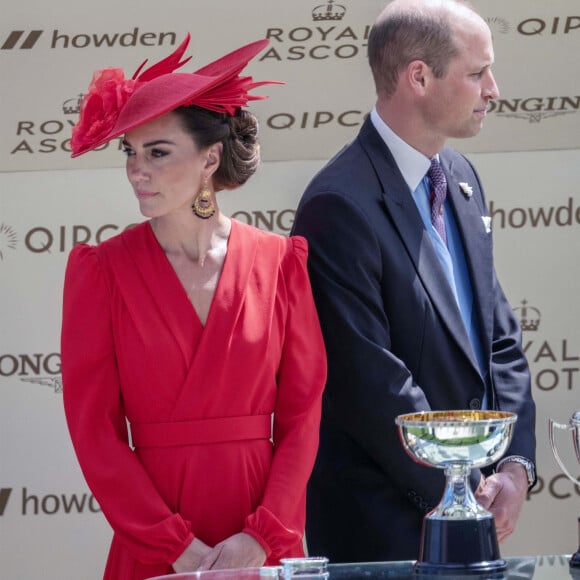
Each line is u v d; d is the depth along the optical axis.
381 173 12.80
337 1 16.23
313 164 16.33
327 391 12.32
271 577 9.09
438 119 12.84
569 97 16.31
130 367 11.25
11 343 16.14
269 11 16.22
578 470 16.23
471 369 12.55
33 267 16.17
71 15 16.20
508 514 12.26
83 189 16.23
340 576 9.15
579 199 16.30
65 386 11.37
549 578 8.87
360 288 12.18
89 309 11.36
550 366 16.31
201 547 10.82
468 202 13.47
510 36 16.28
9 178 16.17
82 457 11.18
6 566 16.11
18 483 16.12
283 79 16.27
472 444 9.15
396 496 12.32
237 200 16.33
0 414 16.11
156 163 11.26
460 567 9.15
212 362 11.20
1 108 16.17
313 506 12.94
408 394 11.96
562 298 16.31
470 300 13.14
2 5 16.19
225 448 11.22
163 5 16.20
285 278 11.80
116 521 10.98
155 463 11.21
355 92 16.28
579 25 16.27
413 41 12.72
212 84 11.25
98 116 11.35
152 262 11.44
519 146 16.33
